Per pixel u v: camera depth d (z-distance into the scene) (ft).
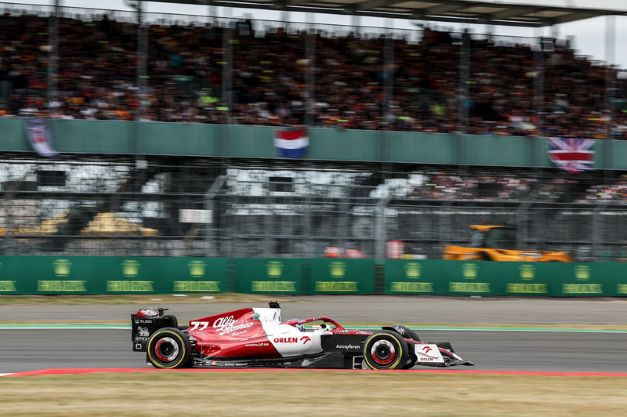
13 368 156.25
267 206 306.76
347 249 312.91
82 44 352.49
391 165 331.16
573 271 319.88
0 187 289.74
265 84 357.41
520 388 128.77
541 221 321.11
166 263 293.84
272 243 306.14
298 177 314.14
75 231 292.61
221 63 360.28
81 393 118.83
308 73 340.59
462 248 317.63
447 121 357.82
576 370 163.63
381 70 376.68
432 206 317.22
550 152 336.08
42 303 269.03
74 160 306.35
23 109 323.37
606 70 398.01
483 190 334.44
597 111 382.42
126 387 124.77
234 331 151.64
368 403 111.45
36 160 302.66
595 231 323.16
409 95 368.07
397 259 312.09
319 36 386.73
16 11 363.76
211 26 377.09
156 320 154.10
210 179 306.35
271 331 150.20
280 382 130.21
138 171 306.96
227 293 296.71
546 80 391.65
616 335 218.18
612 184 345.31
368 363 146.51
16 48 346.95
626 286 322.14
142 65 316.60
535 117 371.35
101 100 331.77
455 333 215.92
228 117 315.99
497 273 315.78
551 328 232.32
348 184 323.78
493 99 375.86
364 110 355.36
